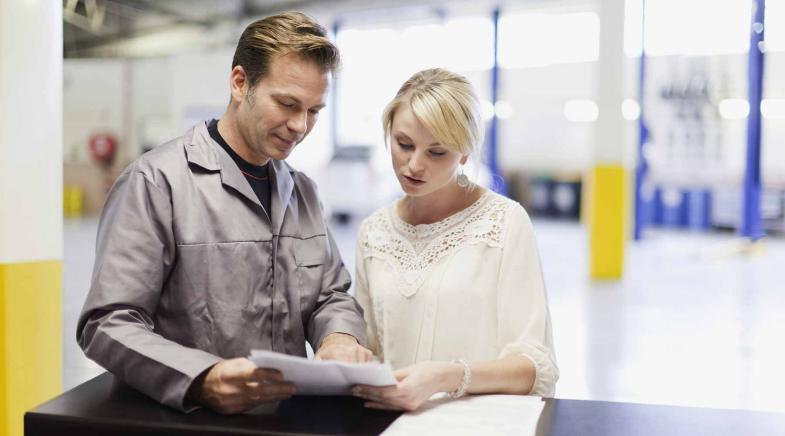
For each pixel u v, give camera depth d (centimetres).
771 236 1095
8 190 238
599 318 518
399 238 172
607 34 678
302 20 144
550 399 142
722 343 449
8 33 235
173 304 146
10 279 240
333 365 117
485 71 1211
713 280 691
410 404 128
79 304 526
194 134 152
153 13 715
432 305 163
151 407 128
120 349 129
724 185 1151
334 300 162
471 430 123
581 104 1295
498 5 1122
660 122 1166
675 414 133
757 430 125
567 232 1160
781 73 1102
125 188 142
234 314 147
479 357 161
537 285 161
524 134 1367
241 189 149
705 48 1117
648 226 1227
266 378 122
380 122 161
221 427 118
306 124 143
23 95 240
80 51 678
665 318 520
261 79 140
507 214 164
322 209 171
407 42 1218
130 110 1350
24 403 247
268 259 152
